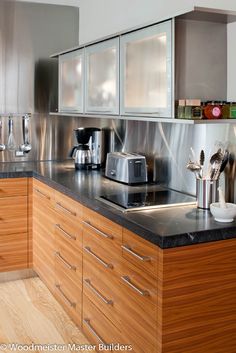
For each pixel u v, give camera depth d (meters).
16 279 3.81
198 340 2.04
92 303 2.65
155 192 2.91
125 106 2.89
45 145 4.39
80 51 3.52
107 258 2.43
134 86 2.78
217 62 2.52
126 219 2.21
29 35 4.25
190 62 2.44
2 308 3.28
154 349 2.01
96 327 2.62
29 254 3.80
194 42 2.44
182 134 2.94
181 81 2.42
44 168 3.85
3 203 3.64
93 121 4.21
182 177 2.95
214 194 2.43
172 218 2.23
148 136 3.35
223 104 2.37
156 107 2.56
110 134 3.95
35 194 3.67
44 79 4.34
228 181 2.50
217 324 2.08
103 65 3.16
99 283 2.54
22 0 4.20
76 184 3.11
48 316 3.16
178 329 1.99
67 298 3.07
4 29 4.16
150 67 2.60
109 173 3.38
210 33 2.48
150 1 3.18
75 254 2.88
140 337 2.13
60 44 4.39
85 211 2.70
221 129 2.56
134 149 3.56
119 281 2.31
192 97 2.47
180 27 2.40
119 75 2.94
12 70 4.21
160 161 3.20
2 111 4.21
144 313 2.08
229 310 2.10
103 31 3.92
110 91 3.08
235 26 2.46
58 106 4.17
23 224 3.74
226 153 2.43
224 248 2.06
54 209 3.24
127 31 2.79
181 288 1.98
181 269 1.97
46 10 4.30
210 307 2.05
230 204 2.26
